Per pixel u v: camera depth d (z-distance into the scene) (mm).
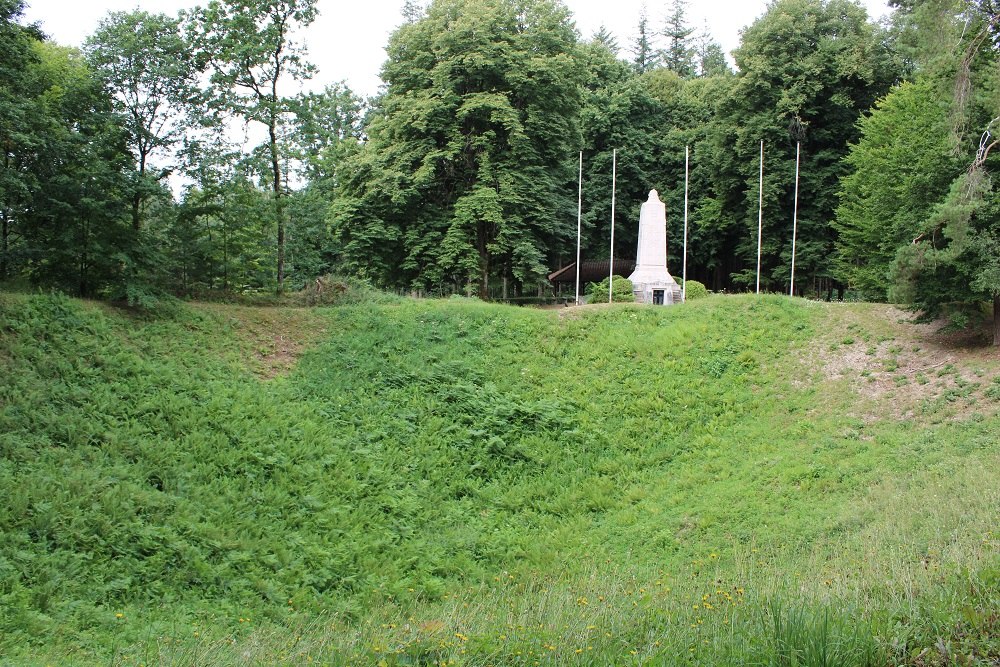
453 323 26531
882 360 23422
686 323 27891
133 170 22344
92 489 13602
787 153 42406
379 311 26766
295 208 27562
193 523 13711
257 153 26156
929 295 22031
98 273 22312
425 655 7117
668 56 70750
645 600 9156
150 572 12180
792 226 42094
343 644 7594
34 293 20688
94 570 11859
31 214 21219
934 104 25641
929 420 19188
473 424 20375
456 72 36938
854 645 6148
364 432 19172
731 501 16812
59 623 10180
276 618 11758
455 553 15195
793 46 42344
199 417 17359
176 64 23453
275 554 13695
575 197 49844
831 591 8102
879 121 34844
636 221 51812
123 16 23078
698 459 19750
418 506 16641
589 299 37281
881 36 40406
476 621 8461
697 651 6516
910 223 24078
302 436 18031
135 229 22562
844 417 20625
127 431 15922
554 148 38500
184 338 21422
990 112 21719
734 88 43125
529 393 22859
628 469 19516
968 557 9008
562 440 20406
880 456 17656
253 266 27406
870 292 35562
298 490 15922
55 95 23531
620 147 50062
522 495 17938
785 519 15359
